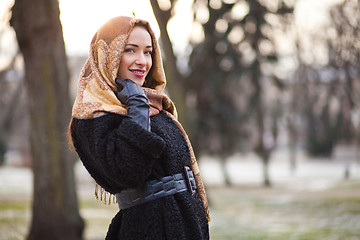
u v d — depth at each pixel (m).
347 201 13.87
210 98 14.92
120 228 2.01
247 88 15.34
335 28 15.80
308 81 18.78
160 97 2.13
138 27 2.07
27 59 7.19
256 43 13.05
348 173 22.91
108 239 2.06
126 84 1.98
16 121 22.31
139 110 1.89
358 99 18.50
